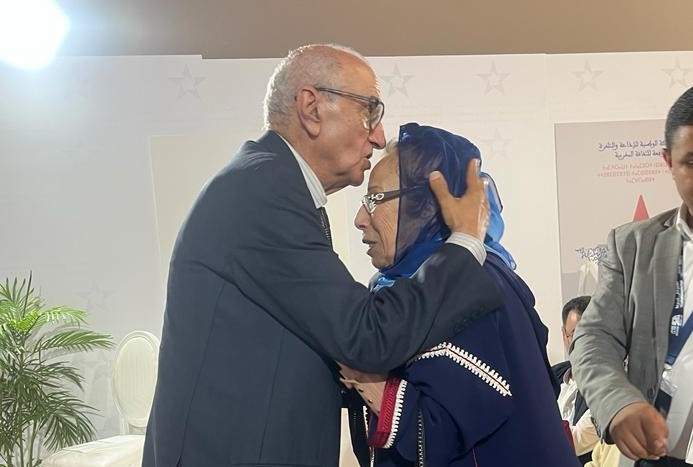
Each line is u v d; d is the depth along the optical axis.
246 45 3.50
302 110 1.36
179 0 3.44
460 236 1.23
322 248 1.27
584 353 1.42
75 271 3.19
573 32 3.79
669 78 3.59
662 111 3.59
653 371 1.40
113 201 3.20
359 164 1.42
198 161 3.23
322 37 3.56
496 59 3.44
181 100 3.21
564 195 3.53
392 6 3.61
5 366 2.91
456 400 1.15
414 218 1.30
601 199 3.56
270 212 1.26
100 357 3.24
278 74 1.41
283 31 3.53
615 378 1.32
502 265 1.31
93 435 3.25
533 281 3.51
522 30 3.74
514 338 1.21
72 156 3.16
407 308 1.17
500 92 3.46
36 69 3.11
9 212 3.12
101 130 3.17
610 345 1.43
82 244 3.19
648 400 1.40
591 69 3.52
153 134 3.21
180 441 1.32
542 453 1.16
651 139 3.59
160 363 1.39
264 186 1.27
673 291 1.40
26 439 3.15
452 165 1.30
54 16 3.23
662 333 1.40
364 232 1.40
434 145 1.31
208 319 1.31
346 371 1.28
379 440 1.20
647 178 3.60
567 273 3.54
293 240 1.25
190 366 1.32
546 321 3.53
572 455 1.21
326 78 1.36
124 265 3.22
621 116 3.56
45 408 2.91
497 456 1.17
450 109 3.42
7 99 3.09
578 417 2.80
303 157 1.40
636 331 1.43
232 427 1.28
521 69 3.47
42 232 3.15
